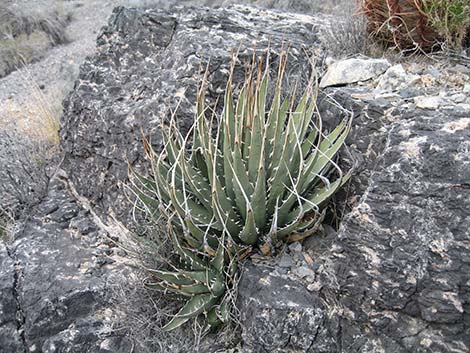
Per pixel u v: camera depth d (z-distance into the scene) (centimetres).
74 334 355
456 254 280
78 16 1038
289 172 327
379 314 297
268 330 311
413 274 287
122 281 367
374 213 304
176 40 454
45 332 361
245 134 352
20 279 377
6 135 530
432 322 283
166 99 408
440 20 395
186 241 364
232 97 397
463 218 284
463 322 277
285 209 335
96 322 359
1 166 476
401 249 293
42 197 460
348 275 305
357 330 304
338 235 313
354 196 350
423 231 291
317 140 376
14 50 870
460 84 371
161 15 482
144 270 358
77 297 364
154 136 401
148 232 375
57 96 646
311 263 335
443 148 300
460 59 398
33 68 839
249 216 314
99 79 477
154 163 346
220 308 331
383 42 443
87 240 414
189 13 486
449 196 290
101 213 436
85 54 845
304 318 308
